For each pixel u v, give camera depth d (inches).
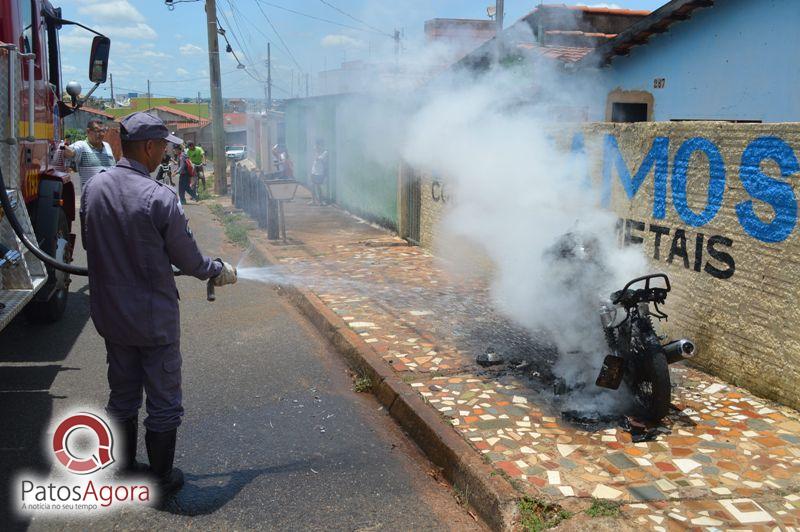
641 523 121.6
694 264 194.7
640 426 154.2
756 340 176.6
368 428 174.7
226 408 185.3
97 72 269.4
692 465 142.3
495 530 128.7
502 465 142.1
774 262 169.6
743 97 322.7
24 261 183.3
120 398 139.6
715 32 334.0
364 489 144.7
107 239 128.4
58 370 211.8
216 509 135.5
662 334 207.6
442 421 163.9
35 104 236.8
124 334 131.3
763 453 147.2
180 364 139.1
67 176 261.7
